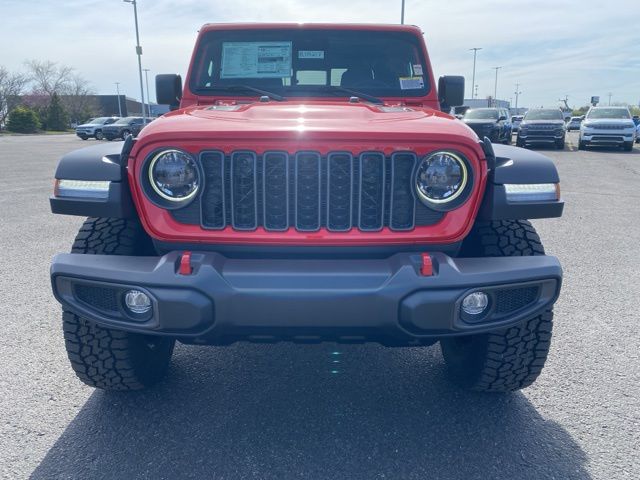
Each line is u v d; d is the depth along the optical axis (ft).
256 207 8.21
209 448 8.87
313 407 10.17
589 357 12.15
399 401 10.39
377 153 8.15
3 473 8.20
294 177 8.14
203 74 13.06
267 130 8.02
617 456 8.69
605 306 15.31
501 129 81.71
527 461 8.58
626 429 9.43
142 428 9.43
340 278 7.85
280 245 8.33
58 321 14.08
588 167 53.88
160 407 10.11
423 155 8.21
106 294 8.32
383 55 13.08
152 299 7.91
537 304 8.48
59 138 147.02
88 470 8.30
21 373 11.31
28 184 41.42
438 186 8.27
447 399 10.46
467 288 7.99
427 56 13.15
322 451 8.82
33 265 19.22
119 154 9.02
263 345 12.97
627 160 61.57
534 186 8.85
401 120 8.98
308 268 7.93
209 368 11.73
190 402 10.30
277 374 11.50
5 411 9.88
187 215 8.41
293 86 12.90
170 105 13.41
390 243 8.32
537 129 78.07
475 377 10.02
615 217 28.68
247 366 11.85
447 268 8.02
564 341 12.98
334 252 8.41
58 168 8.98
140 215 8.45
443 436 9.25
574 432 9.35
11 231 24.81
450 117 9.98
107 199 8.63
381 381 11.20
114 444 8.96
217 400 10.39
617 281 17.63
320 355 12.43
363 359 12.25
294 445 8.97
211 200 8.32
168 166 8.21
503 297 8.39
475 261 8.38
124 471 8.29
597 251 21.58
